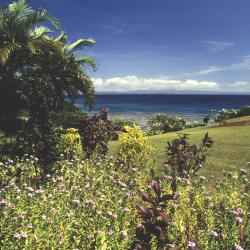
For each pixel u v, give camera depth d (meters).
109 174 10.70
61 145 13.06
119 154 12.62
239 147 19.36
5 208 6.41
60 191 8.14
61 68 18.47
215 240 6.45
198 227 6.99
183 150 10.94
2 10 17.89
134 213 7.11
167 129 40.12
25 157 11.04
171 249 5.86
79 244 6.02
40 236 5.75
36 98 11.22
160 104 193.75
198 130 32.72
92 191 8.44
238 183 9.70
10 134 14.59
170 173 10.62
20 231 5.80
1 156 11.57
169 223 6.50
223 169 14.14
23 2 18.05
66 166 10.85
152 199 5.49
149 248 5.42
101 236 5.81
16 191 7.66
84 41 21.03
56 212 6.60
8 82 15.61
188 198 7.93
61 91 18.69
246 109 43.00
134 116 92.62
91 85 20.11
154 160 12.71
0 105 15.10
